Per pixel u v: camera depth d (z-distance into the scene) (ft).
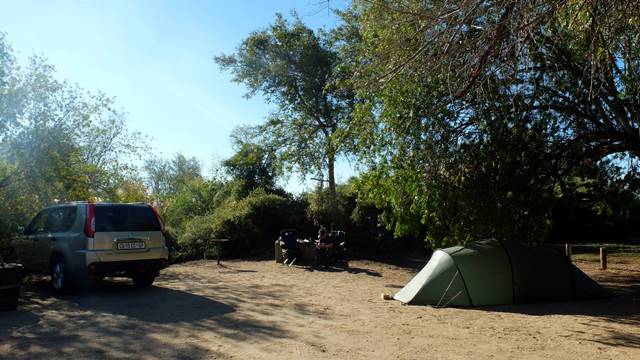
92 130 49.85
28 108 41.83
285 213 67.31
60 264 33.27
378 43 34.30
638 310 31.24
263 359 19.03
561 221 106.73
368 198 44.24
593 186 43.11
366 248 64.90
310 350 20.44
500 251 34.35
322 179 83.82
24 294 33.32
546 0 20.85
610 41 21.84
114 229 33.09
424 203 38.04
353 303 32.24
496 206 38.06
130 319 25.63
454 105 36.19
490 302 32.73
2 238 39.50
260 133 89.71
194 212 84.43
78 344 20.68
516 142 36.91
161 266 35.09
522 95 34.45
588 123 39.37
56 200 46.65
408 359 19.42
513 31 21.59
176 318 26.08
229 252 61.16
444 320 27.48
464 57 25.73
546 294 34.22
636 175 39.37
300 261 56.44
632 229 110.93
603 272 54.60
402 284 42.01
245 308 29.32
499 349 21.29
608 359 20.03
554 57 33.81
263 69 85.97
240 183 88.79
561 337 23.70
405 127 36.81
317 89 83.20
